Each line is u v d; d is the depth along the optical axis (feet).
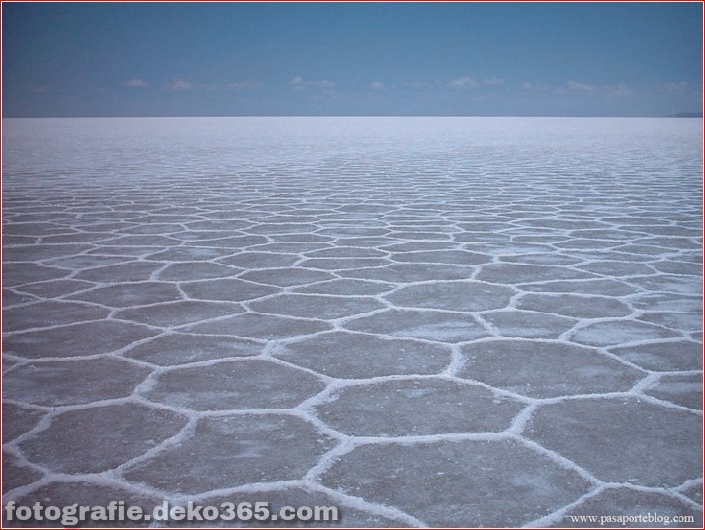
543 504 5.92
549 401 8.13
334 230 21.29
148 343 10.34
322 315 11.84
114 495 6.10
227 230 21.33
